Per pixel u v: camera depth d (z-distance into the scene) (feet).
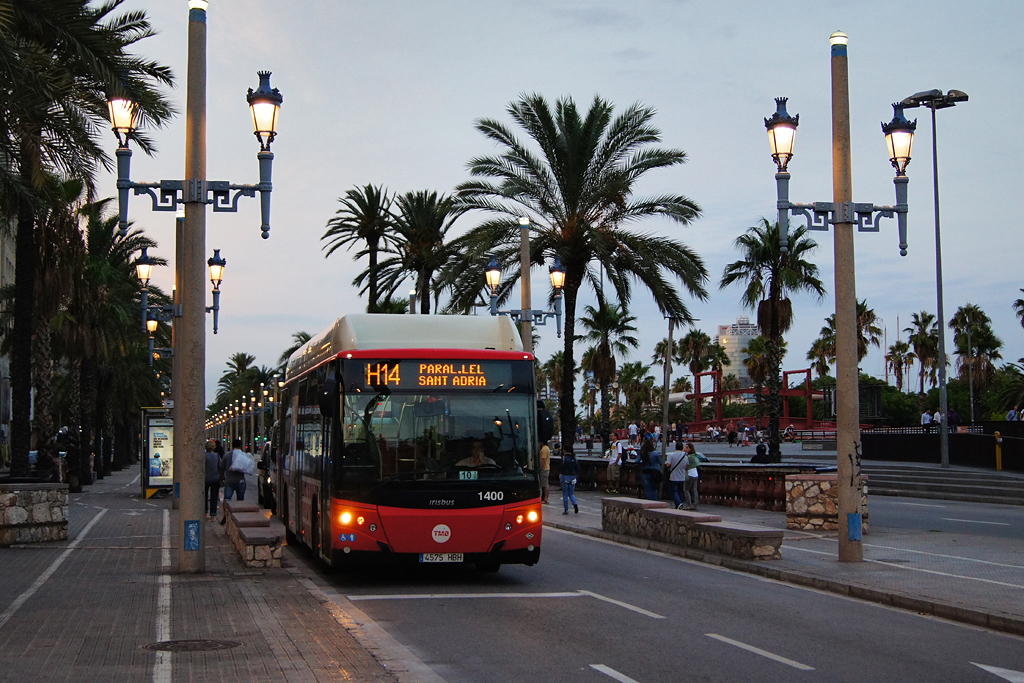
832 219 51.37
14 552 57.88
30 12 55.01
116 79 56.80
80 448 149.89
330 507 45.73
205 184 46.85
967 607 36.73
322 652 28.86
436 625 35.37
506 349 48.98
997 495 101.24
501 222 113.29
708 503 99.25
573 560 56.49
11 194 61.31
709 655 30.09
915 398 310.86
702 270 113.80
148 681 25.00
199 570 47.34
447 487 45.34
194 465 47.42
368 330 48.19
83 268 131.44
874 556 53.93
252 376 393.70
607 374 228.63
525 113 112.47
